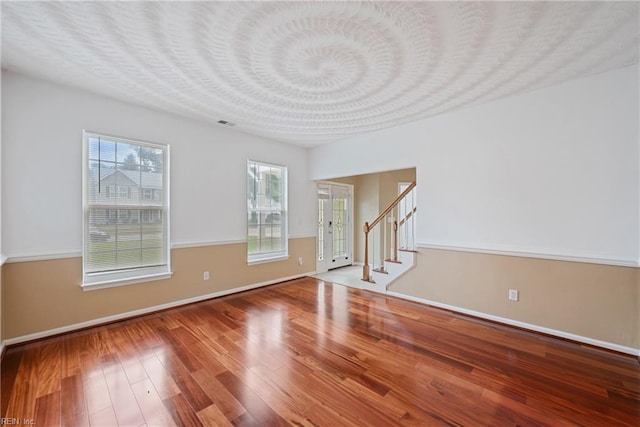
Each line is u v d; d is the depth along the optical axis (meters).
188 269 3.74
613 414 1.72
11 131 2.53
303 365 2.26
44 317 2.70
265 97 3.03
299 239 5.26
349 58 2.26
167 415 1.72
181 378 2.09
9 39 2.02
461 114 3.39
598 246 2.57
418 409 1.77
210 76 2.57
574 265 2.69
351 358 2.37
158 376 2.11
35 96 2.64
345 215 6.48
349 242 6.55
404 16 1.78
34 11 1.71
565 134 2.72
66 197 2.82
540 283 2.87
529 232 2.94
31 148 2.63
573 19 1.80
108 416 1.71
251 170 4.54
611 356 2.40
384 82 2.68
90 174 3.00
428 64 2.36
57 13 1.74
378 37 2.00
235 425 1.64
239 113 3.52
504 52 2.18
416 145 3.80
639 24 1.84
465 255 3.38
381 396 1.89
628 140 2.43
